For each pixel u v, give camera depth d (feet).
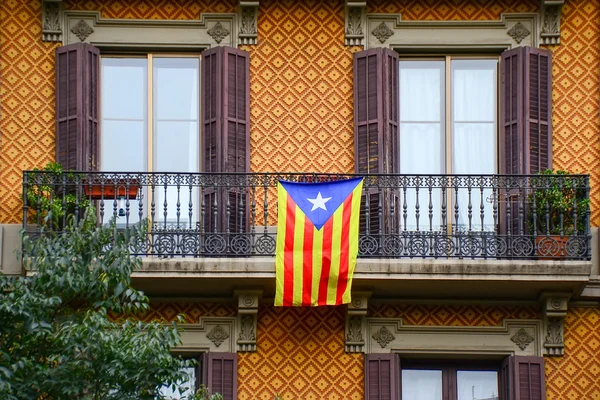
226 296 95.35
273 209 96.99
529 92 98.12
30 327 80.18
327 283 93.04
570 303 95.55
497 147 99.45
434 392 95.81
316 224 93.66
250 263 93.20
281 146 98.17
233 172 96.17
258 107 98.68
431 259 93.40
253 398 94.07
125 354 79.61
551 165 97.81
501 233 96.27
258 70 99.25
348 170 97.86
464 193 98.53
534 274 93.25
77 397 80.23
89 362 79.66
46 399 81.46
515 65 98.84
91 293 82.28
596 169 97.81
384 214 95.50
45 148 97.50
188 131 99.40
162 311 95.20
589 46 99.45
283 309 95.45
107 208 97.14
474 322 95.55
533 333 95.35
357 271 93.30
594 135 98.27
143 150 98.99
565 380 94.63
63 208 94.48
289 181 94.53
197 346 94.68
